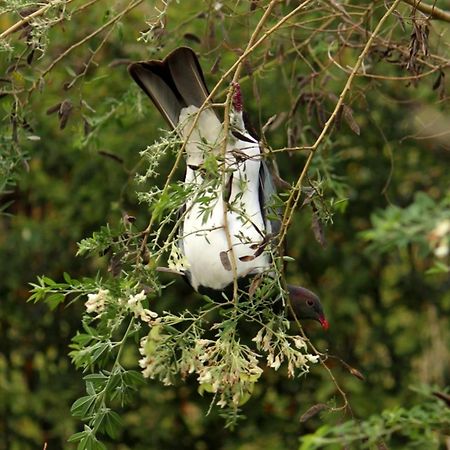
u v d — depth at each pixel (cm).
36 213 1608
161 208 705
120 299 706
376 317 1603
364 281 1563
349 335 1595
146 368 702
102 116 1103
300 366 726
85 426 747
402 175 1510
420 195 629
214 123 794
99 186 1508
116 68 1291
